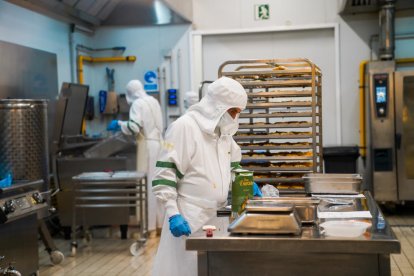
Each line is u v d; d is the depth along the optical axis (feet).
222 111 8.09
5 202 11.02
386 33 20.39
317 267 6.65
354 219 7.52
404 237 16.70
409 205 21.93
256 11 22.50
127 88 18.58
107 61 23.50
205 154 8.35
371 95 19.69
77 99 18.69
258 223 6.68
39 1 17.63
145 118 17.72
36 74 18.11
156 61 23.24
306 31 22.38
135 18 22.45
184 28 22.95
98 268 14.23
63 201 17.62
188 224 8.14
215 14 22.84
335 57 22.08
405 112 19.76
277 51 22.63
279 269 6.73
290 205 7.07
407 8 21.26
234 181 8.00
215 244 6.63
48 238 14.56
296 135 11.74
